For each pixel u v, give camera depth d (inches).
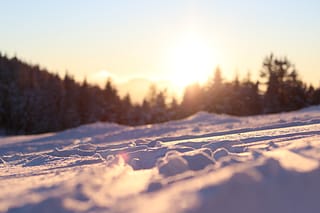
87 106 2568.9
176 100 2536.9
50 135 1063.6
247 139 323.3
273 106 2071.9
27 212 94.0
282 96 2080.5
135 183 116.6
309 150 130.0
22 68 2647.6
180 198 79.6
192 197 78.7
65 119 2445.9
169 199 80.5
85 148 418.9
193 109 2427.4
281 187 85.6
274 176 90.0
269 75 2082.9
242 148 228.7
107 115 2600.9
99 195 101.0
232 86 2223.2
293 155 123.6
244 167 91.4
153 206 78.8
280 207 79.7
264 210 78.4
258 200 79.7
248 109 2140.7
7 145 815.7
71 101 2516.0
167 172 134.5
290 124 533.3
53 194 102.8
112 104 2628.0
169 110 2529.5
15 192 121.1
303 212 79.7
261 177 87.0
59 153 344.5
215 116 1135.6
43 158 302.4
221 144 266.5
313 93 2102.6
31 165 275.6
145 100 2576.3
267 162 100.3
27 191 120.1
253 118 1006.4
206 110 2258.9
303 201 82.9
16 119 2378.2
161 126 927.7
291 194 84.3
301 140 233.0
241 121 903.7
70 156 317.7
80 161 246.8
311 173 91.8
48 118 2413.9
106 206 90.0
